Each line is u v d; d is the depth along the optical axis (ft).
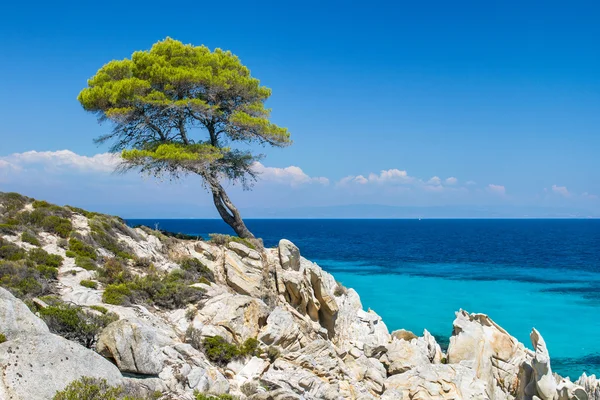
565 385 94.12
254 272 114.93
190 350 73.15
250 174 144.25
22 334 49.98
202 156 122.31
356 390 88.12
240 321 88.63
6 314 51.83
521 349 114.21
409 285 259.60
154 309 85.71
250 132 134.31
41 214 105.29
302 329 111.04
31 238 94.84
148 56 129.08
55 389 48.16
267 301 110.93
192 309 88.28
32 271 80.89
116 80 130.72
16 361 47.65
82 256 95.30
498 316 194.80
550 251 470.39
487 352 112.06
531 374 102.53
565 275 300.20
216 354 78.79
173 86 127.24
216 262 114.52
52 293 78.13
